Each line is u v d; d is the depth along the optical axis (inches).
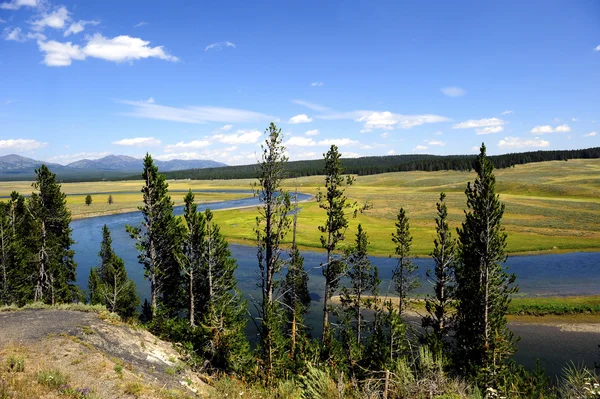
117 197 7101.4
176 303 1386.6
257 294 1807.3
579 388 310.2
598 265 2219.5
